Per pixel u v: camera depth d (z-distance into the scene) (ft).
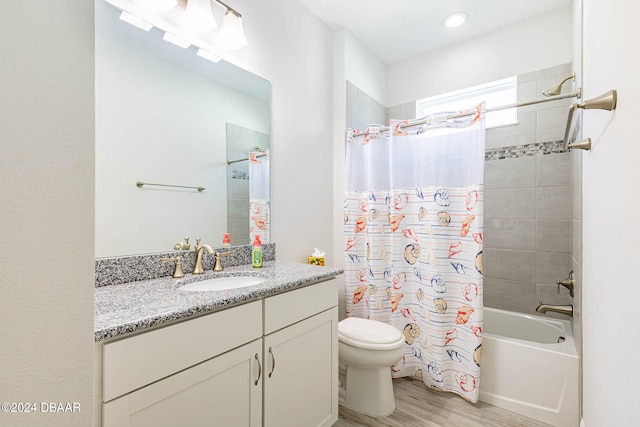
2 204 1.14
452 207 6.09
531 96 7.32
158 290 3.56
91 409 1.38
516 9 6.97
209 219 5.01
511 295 7.63
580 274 4.77
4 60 1.15
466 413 5.48
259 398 3.59
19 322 1.18
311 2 6.69
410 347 6.68
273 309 3.80
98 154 3.80
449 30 7.77
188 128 4.74
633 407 1.97
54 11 1.28
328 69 7.57
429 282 6.23
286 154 6.37
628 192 2.08
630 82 2.02
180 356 2.81
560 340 5.91
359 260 7.27
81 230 1.36
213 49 5.01
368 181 7.07
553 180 7.10
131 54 4.09
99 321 2.47
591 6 3.59
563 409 5.10
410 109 9.18
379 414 5.37
